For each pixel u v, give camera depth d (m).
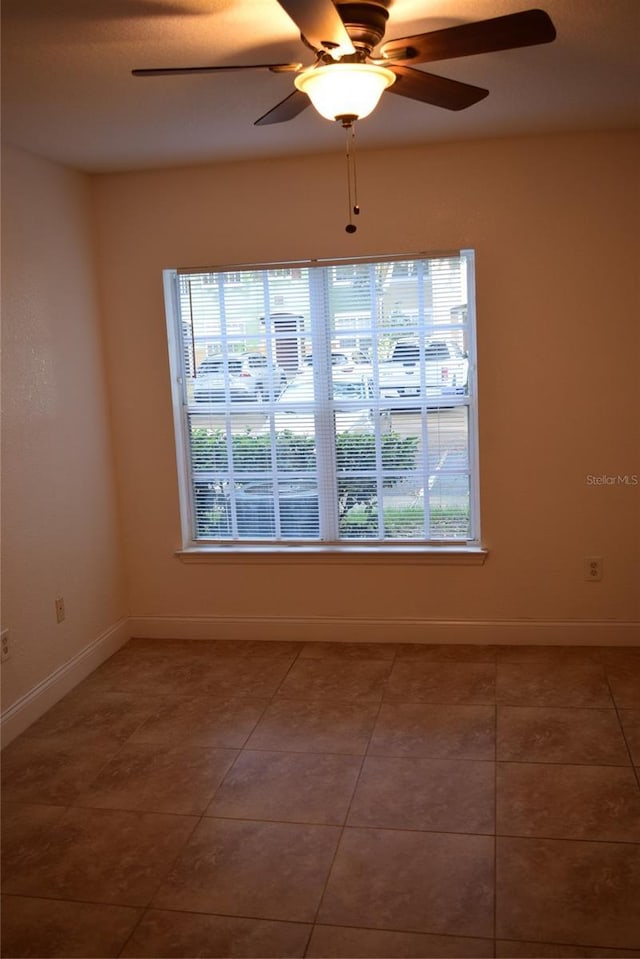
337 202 3.88
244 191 3.95
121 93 2.76
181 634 4.38
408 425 4.09
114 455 4.27
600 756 2.97
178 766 3.07
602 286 3.74
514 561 4.00
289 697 3.61
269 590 4.27
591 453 3.86
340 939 2.14
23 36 2.27
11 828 2.72
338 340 4.08
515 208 3.75
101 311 4.15
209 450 4.29
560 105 3.17
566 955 2.05
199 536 4.38
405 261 3.91
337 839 2.57
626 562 3.91
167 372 4.16
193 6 2.11
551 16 2.29
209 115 3.06
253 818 2.71
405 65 2.17
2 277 3.31
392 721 3.33
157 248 4.06
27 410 3.48
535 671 3.73
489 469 3.95
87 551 3.98
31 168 3.54
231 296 4.13
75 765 3.12
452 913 2.22
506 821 2.61
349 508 4.21
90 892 2.38
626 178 3.65
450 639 4.12
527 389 3.87
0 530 3.29
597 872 2.35
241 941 2.16
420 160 3.79
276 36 2.35
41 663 3.57
